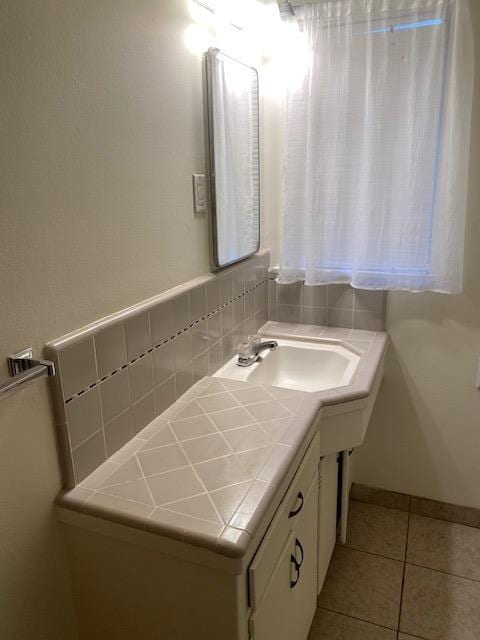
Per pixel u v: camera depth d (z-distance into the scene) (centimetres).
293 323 220
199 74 146
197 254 154
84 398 105
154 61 123
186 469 111
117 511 97
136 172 119
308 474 134
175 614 101
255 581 97
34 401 94
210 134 152
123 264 118
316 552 156
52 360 96
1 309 85
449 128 173
